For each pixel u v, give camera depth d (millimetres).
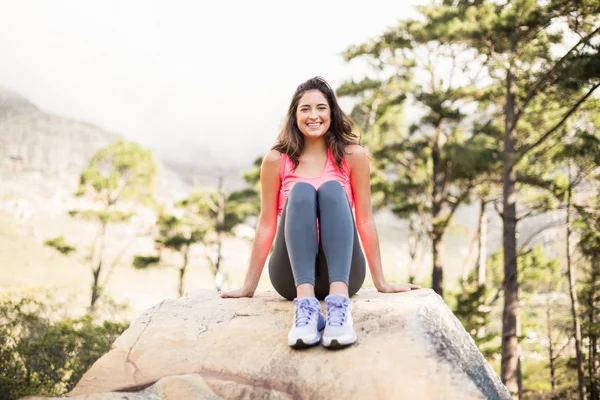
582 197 13281
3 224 65375
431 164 17266
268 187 2486
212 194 25344
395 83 15680
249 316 2270
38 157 96250
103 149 29938
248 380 1873
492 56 11648
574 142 11875
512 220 10992
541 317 19344
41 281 43625
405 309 2084
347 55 14789
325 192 2158
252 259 2576
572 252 14938
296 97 2482
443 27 11734
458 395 1667
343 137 2512
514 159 10469
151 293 46969
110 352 2098
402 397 1689
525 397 16656
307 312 1959
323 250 2113
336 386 1769
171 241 24469
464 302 12852
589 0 9312
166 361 2014
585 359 15477
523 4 10367
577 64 8898
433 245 15242
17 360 9078
